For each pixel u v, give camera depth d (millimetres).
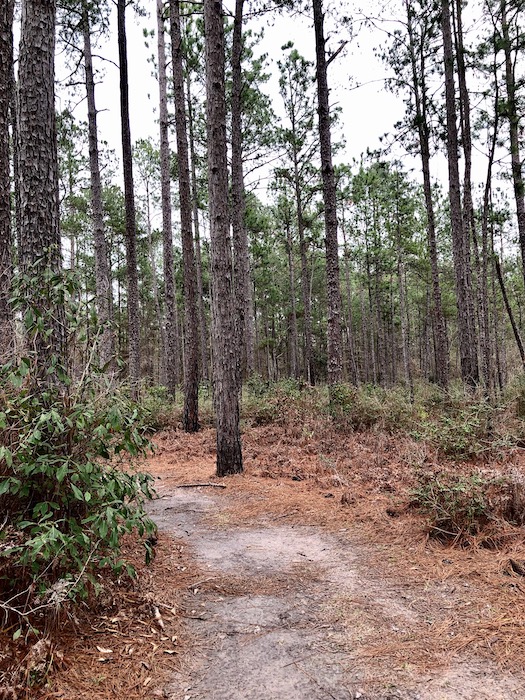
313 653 2627
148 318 38938
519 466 6094
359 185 22188
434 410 9641
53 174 3840
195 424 10766
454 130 11992
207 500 5816
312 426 9273
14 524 2789
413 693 2266
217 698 2264
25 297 3125
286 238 28016
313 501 5516
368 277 30844
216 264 6852
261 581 3590
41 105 3773
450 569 3611
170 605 3180
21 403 2777
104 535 2621
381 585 3441
